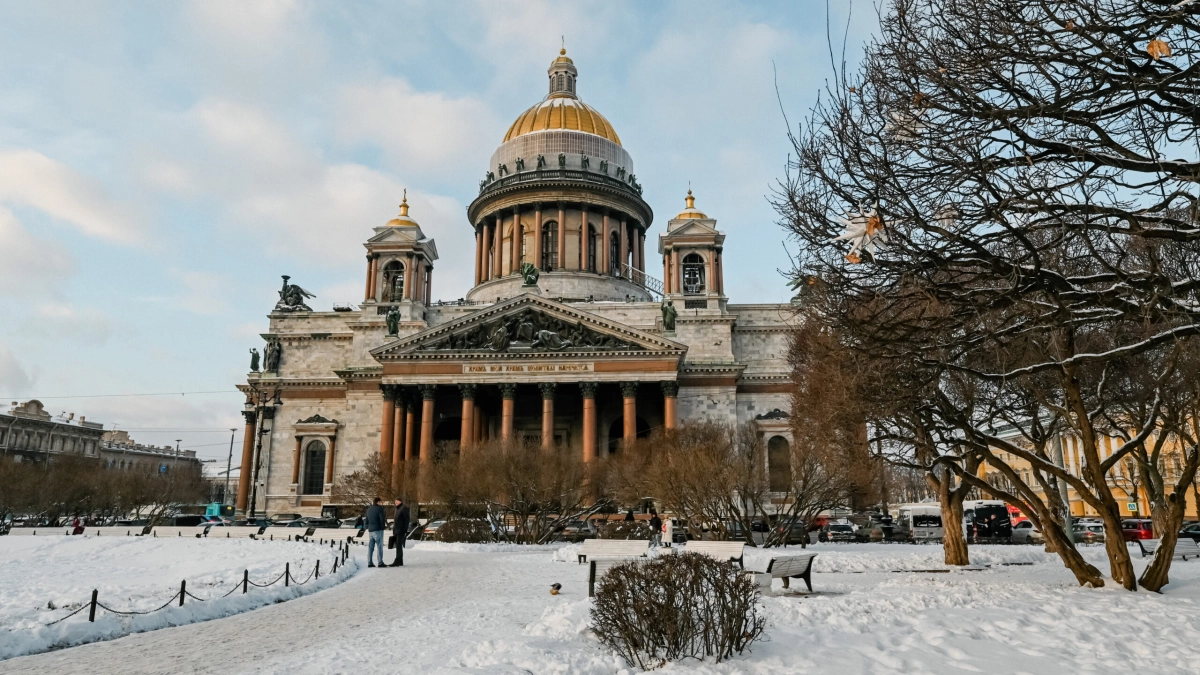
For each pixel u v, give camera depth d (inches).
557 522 2395.4
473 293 4589.1
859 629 633.6
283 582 1093.1
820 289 772.0
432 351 3344.0
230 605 904.9
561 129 4692.4
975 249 664.4
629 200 4658.0
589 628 631.2
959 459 1159.6
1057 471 992.2
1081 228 627.2
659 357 3309.5
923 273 701.9
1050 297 765.3
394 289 4042.8
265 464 3831.2
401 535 1491.1
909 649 556.7
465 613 813.2
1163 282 622.5
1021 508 1039.6
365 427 3705.7
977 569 1322.6
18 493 3385.8
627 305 3905.0
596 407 3575.3
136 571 1542.8
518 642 586.2
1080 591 900.6
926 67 658.2
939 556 1530.5
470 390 3329.2
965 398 1195.3
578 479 2380.7
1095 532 2477.9
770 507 3250.5
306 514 3735.2
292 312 4020.7
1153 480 1577.3
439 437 3900.1
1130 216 611.5
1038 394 1101.1
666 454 2250.2
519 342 3366.1
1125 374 1293.1
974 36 633.6
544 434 3267.7
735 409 3575.3
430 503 2596.0
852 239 644.7
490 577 1224.8
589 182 4488.2
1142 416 1413.6
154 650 668.1
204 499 5502.0
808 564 988.6
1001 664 514.0
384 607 905.5
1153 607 733.3
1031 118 640.4
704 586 559.5
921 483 4355.3
